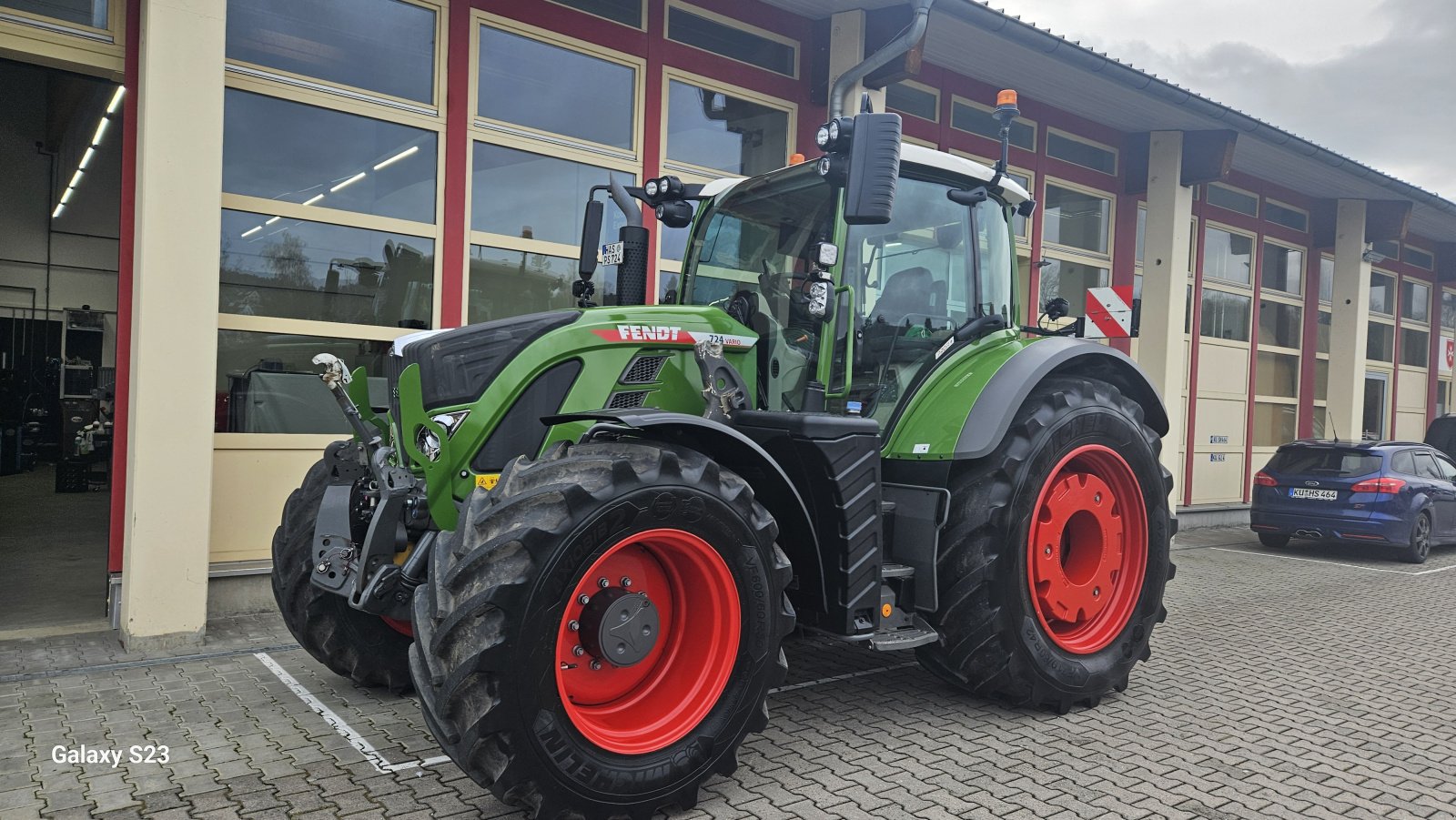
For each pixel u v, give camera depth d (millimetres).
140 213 4734
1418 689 4566
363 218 6023
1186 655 5199
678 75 7344
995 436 3785
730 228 4277
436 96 6262
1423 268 16938
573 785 2650
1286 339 13688
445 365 3340
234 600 5566
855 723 3852
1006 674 3848
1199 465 12234
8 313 15258
